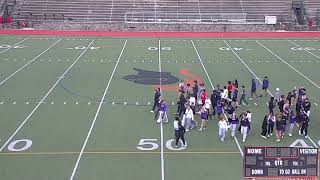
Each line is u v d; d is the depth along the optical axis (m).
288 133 19.77
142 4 55.22
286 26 51.59
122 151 17.66
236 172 15.97
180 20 53.25
